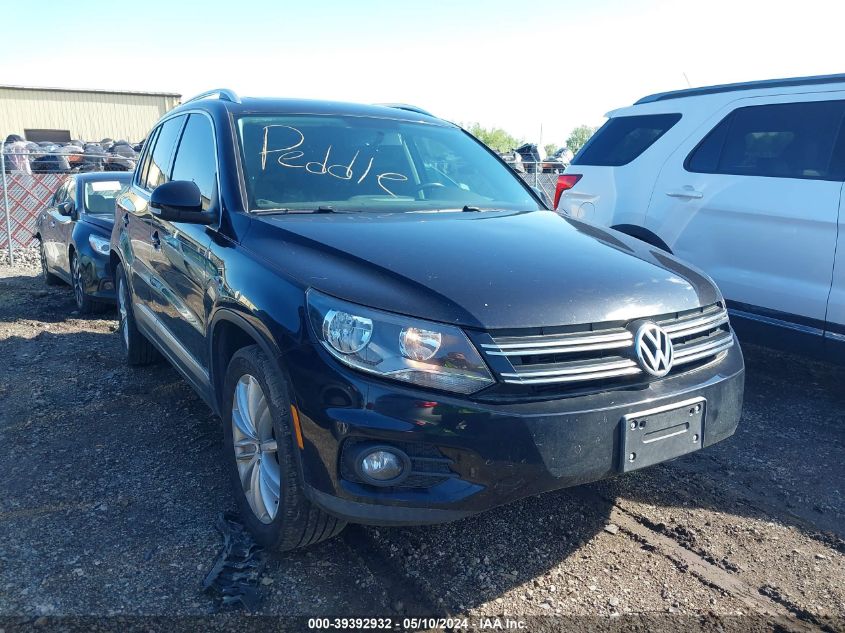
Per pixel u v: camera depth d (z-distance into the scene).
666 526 3.26
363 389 2.41
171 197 3.36
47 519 3.27
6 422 4.44
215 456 3.95
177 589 2.76
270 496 2.92
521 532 3.20
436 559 2.98
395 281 2.59
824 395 5.02
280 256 2.91
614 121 6.17
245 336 3.18
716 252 5.14
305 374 2.52
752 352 6.02
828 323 4.52
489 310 2.49
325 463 2.48
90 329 6.96
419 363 2.41
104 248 7.20
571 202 6.28
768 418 4.59
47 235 9.27
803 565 2.98
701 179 5.25
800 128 4.82
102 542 3.08
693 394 2.78
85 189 8.30
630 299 2.73
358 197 3.64
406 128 4.33
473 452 2.39
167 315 4.19
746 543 3.14
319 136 3.94
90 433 4.27
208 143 3.91
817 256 4.54
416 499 2.42
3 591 2.73
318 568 2.89
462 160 4.33
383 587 2.79
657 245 5.52
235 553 2.96
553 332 2.54
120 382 5.20
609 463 2.57
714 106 5.38
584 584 2.83
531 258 2.89
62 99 31.02
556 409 2.47
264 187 3.50
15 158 15.02
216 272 3.24
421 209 3.66
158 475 3.72
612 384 2.63
